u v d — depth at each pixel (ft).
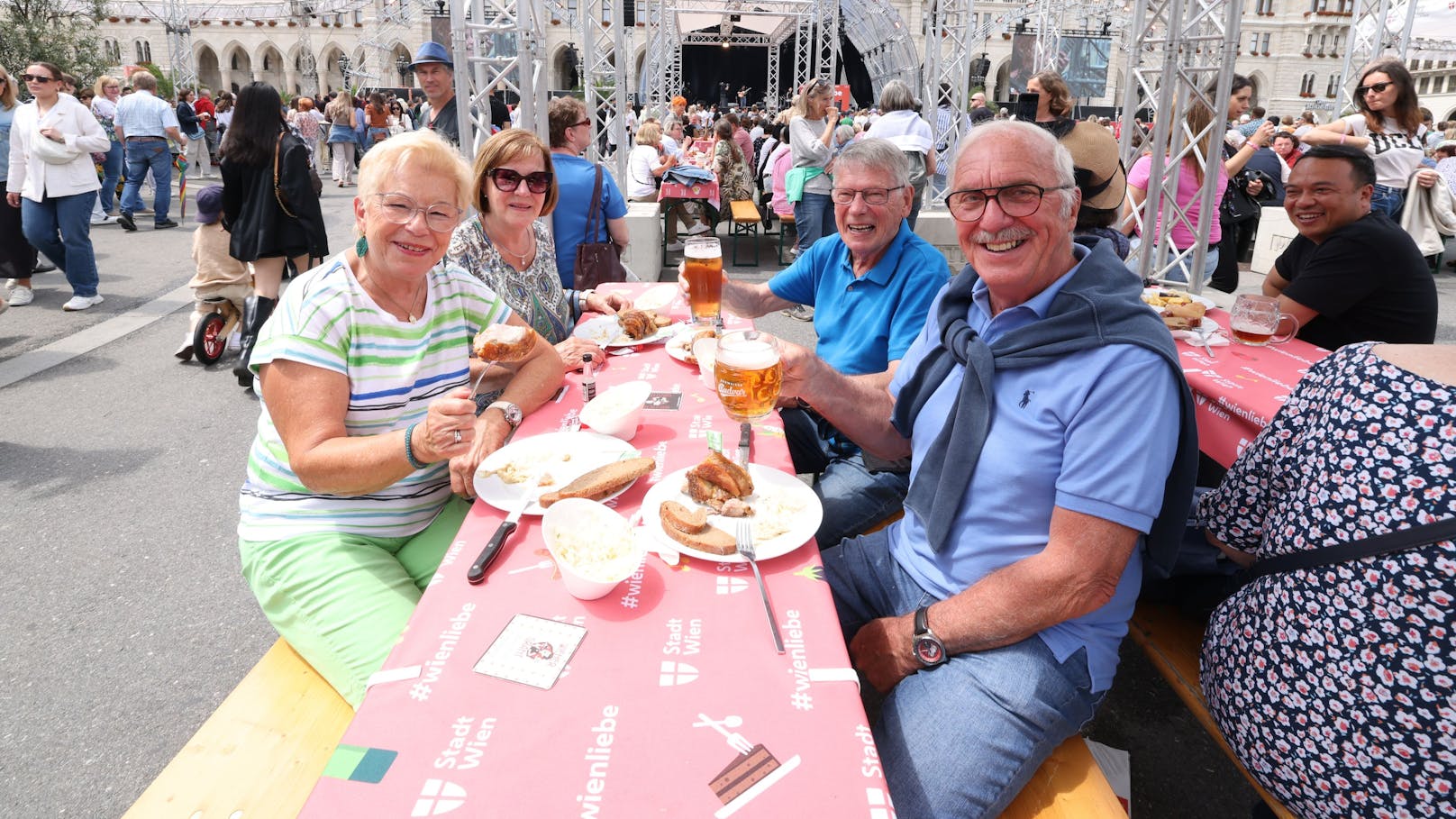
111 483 13.32
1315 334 10.48
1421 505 3.97
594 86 31.07
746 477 5.67
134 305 23.52
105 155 35.06
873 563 6.81
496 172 9.35
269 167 16.10
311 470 5.79
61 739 8.05
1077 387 5.31
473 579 4.69
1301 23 167.22
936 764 5.01
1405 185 23.47
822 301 10.17
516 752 3.47
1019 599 5.20
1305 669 4.58
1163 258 19.97
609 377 8.40
